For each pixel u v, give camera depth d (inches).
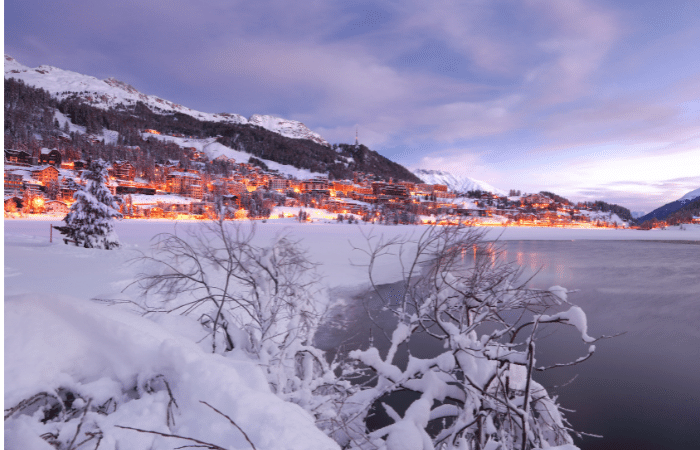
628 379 360.8
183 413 80.1
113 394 83.8
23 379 76.5
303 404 113.0
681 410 306.2
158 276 137.2
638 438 267.6
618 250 2217.0
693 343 478.3
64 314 91.7
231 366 91.8
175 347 88.7
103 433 74.9
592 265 1362.0
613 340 483.2
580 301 741.9
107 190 743.1
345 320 381.1
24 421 72.9
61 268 462.3
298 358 140.8
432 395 102.1
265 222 3752.5
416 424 91.7
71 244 728.3
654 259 1662.2
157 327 102.0
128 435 74.8
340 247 1083.3
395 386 107.5
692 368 393.7
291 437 69.7
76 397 82.3
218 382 81.3
